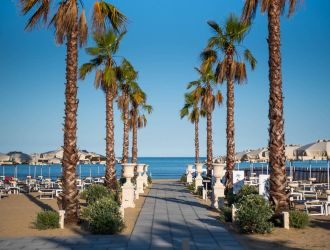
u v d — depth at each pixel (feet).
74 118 42.24
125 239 36.24
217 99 104.01
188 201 71.46
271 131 41.91
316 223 44.86
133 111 124.98
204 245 33.65
